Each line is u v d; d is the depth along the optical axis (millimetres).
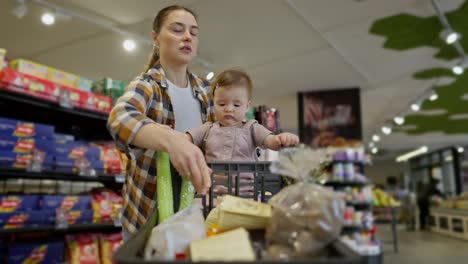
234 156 1405
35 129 2512
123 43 4344
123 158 3115
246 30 4418
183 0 3711
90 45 4727
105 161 2945
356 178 5535
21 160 2395
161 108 1328
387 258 6125
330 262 457
